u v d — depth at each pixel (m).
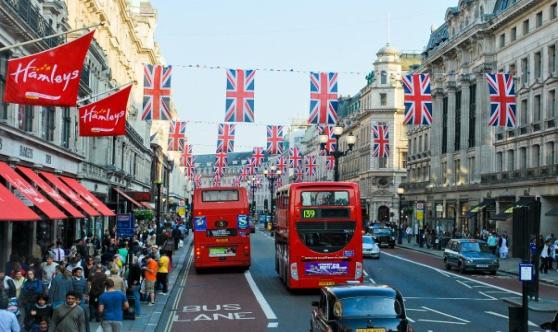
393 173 97.75
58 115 33.75
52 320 12.34
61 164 34.53
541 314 21.50
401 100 97.94
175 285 29.47
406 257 47.09
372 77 101.50
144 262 24.14
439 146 72.56
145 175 80.50
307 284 24.94
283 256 28.34
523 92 53.00
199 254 33.91
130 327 18.25
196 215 34.12
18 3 25.00
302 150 154.75
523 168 51.75
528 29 52.66
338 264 25.08
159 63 97.25
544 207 48.06
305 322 19.44
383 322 12.79
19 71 16.08
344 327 12.66
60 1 32.94
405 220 83.19
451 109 68.69
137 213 50.72
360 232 25.28
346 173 117.75
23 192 22.69
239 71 33.34
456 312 21.34
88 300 18.23
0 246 25.56
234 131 51.69
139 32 81.25
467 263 35.16
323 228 25.16
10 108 25.33
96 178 44.47
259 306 22.86
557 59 47.59
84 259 22.94
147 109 33.47
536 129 50.59
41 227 31.62
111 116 24.67
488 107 60.09
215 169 80.50
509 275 35.41
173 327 18.75
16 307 14.22
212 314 21.12
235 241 34.03
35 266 19.61
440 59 72.06
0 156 24.61
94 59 43.22
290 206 25.28
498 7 59.81
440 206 70.31
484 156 60.03
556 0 47.81
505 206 54.75
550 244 37.75
